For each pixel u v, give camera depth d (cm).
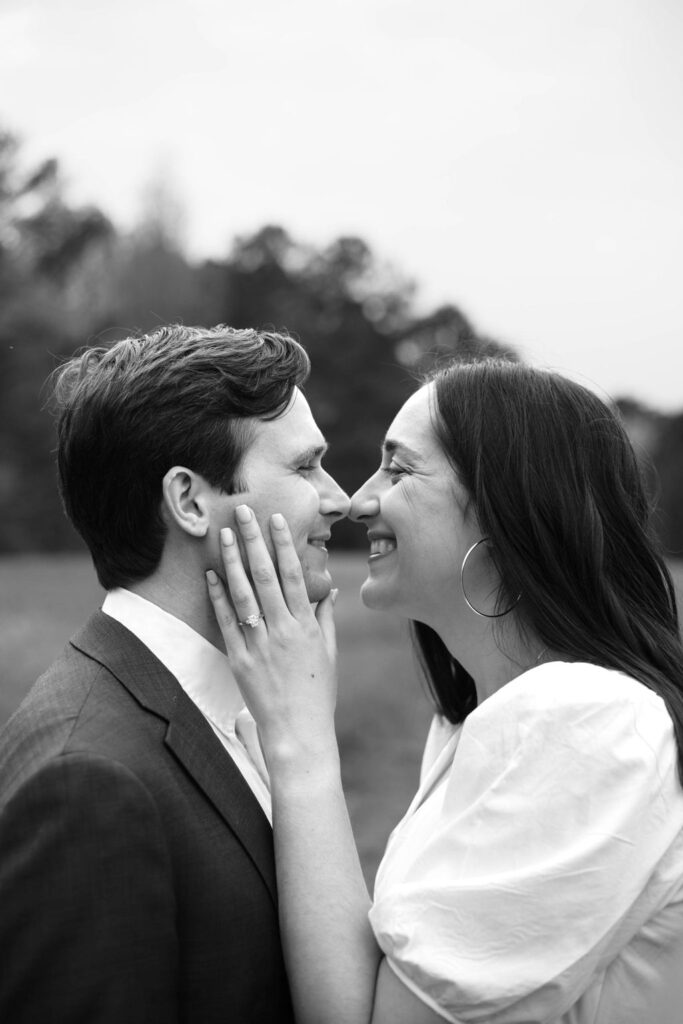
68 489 214
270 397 213
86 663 200
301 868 198
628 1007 182
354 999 190
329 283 4331
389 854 227
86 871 171
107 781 175
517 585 216
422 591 229
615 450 224
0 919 172
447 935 181
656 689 198
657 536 228
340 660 1155
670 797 183
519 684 195
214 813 193
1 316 3145
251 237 4384
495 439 219
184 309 3697
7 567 2061
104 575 214
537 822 182
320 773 207
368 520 238
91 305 3484
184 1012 183
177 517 207
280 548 215
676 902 183
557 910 176
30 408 2953
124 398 207
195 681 209
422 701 1041
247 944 190
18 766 182
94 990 168
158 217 3816
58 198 3603
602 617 213
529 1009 177
